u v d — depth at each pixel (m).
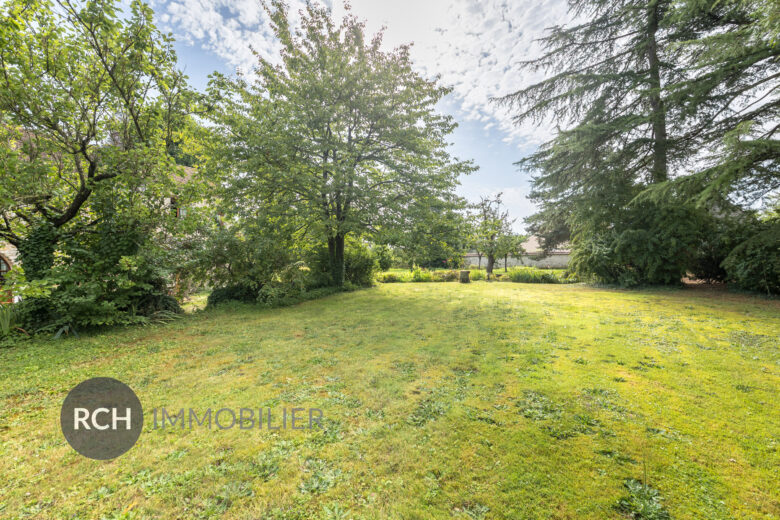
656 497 2.04
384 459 2.50
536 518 1.90
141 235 7.95
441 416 3.14
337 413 3.24
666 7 12.71
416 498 2.09
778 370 4.09
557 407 3.27
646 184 12.85
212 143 10.95
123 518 1.96
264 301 10.12
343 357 5.04
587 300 9.93
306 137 11.45
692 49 10.70
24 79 6.68
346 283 14.21
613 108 14.61
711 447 2.56
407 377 4.17
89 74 7.55
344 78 11.84
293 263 11.17
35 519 1.95
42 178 6.96
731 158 8.70
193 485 2.24
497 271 24.78
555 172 16.25
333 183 10.71
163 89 8.41
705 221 11.08
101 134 8.16
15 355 5.24
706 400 3.36
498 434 2.81
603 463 2.39
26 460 2.54
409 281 19.05
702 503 1.98
